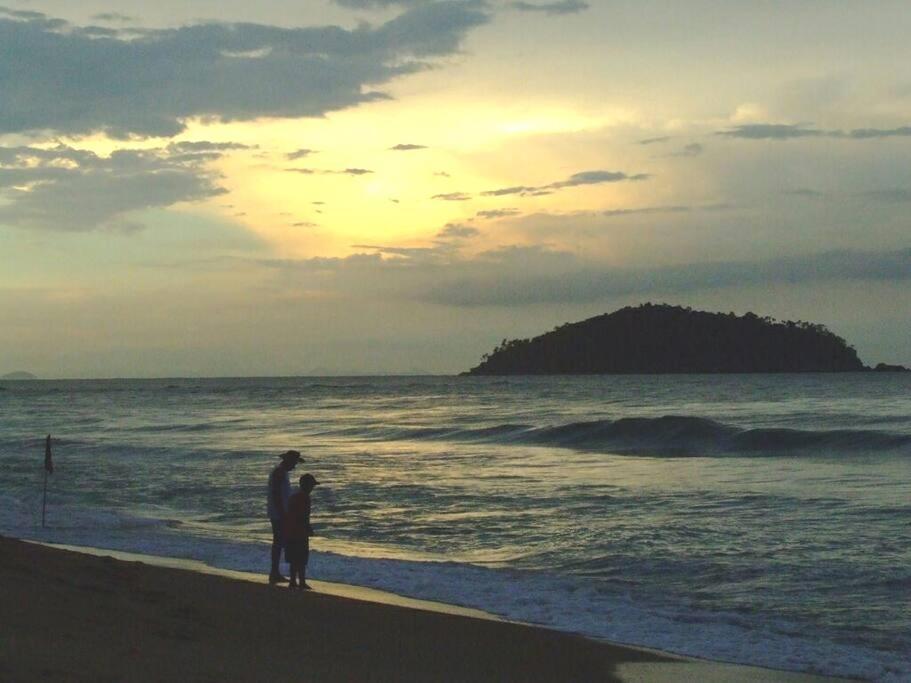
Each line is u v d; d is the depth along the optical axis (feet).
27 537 61.16
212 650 27.86
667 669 31.99
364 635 34.12
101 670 22.61
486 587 45.78
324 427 195.83
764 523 63.36
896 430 143.33
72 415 267.59
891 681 31.19
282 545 45.70
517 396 392.06
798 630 37.93
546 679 30.14
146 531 64.59
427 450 135.44
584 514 69.46
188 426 202.69
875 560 50.85
